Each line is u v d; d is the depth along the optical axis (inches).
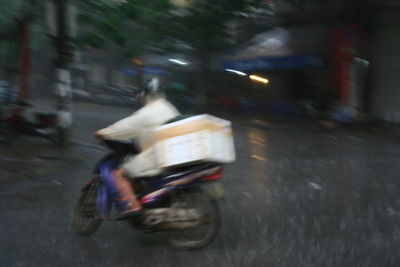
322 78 765.9
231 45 848.9
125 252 186.2
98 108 902.4
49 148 413.7
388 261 174.1
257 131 597.6
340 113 685.9
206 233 187.9
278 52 792.9
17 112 434.3
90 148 427.2
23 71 839.1
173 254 183.3
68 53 410.6
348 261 174.2
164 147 180.4
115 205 190.7
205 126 179.9
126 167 189.6
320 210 241.3
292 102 783.7
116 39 468.4
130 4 477.1
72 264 174.7
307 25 808.9
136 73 1151.0
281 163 375.2
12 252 187.0
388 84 712.4
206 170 180.4
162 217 182.9
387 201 258.5
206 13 743.1
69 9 400.5
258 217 229.6
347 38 708.0
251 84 882.1
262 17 847.1
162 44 818.2
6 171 323.9
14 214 236.8
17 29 754.2
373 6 701.9
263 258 177.8
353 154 422.9
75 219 207.8
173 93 932.0
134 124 186.9
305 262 173.6
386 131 610.9
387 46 711.1
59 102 414.9
